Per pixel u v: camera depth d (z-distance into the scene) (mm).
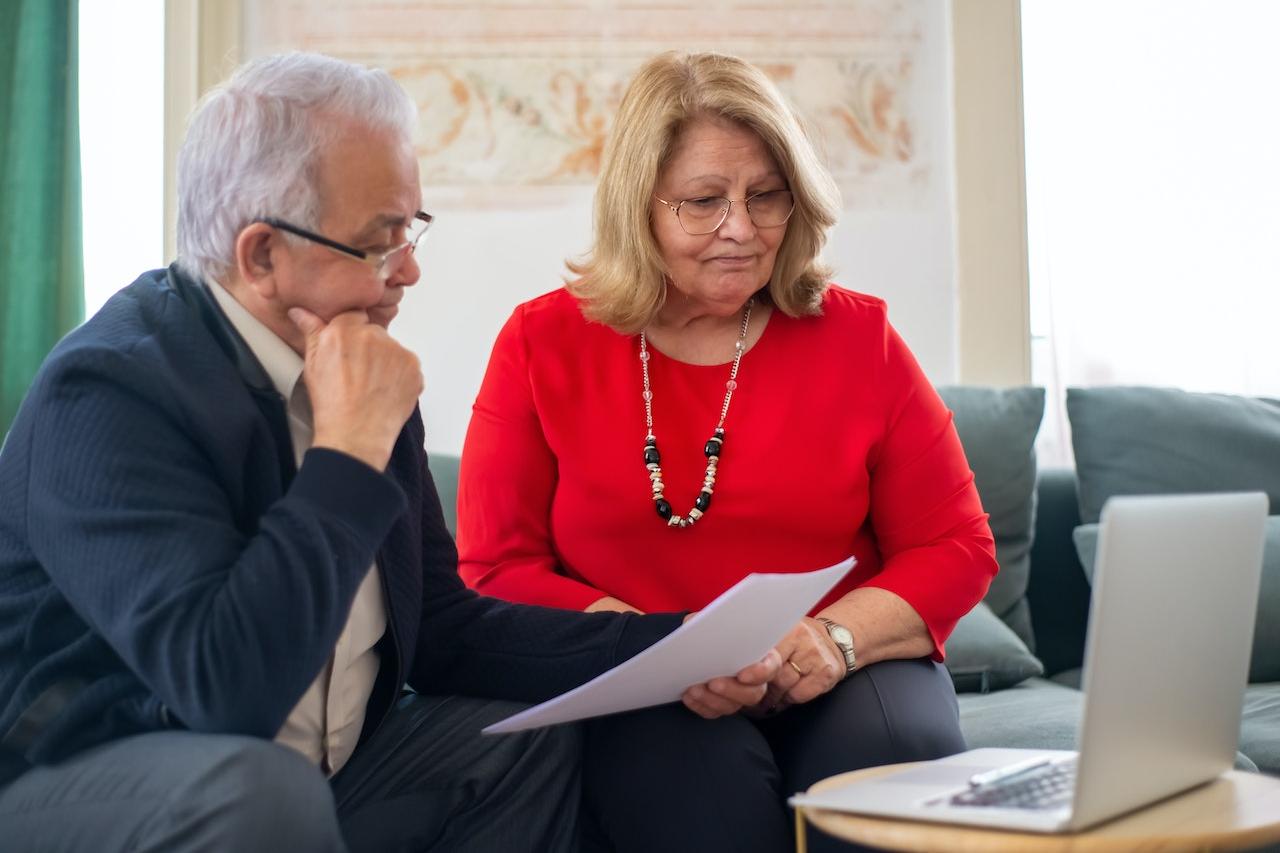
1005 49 3205
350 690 1547
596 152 3145
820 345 1944
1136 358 3264
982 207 3201
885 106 3197
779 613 1439
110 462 1311
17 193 3084
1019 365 3207
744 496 1866
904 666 1750
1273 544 2658
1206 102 3277
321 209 1439
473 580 1945
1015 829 1123
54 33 3094
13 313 3078
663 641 1337
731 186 1840
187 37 3121
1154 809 1206
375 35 3146
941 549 1869
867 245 3195
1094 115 3275
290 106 1439
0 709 1364
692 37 3168
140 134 3166
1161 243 3268
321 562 1289
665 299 1951
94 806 1217
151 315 1448
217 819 1154
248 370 1455
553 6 3150
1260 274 3268
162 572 1271
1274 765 2105
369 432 1378
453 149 3139
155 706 1318
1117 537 1110
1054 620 2760
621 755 1615
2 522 1383
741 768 1559
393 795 1543
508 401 1972
